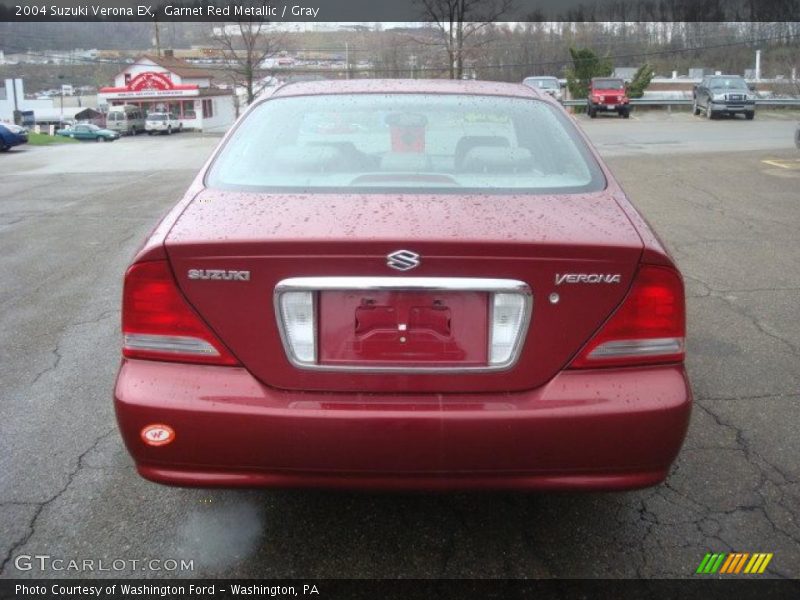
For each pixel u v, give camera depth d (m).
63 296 5.80
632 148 18.73
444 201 2.52
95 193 11.95
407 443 2.20
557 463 2.23
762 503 2.91
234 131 3.16
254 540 2.70
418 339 2.25
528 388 2.27
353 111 3.23
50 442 3.40
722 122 28.97
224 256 2.22
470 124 3.16
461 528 2.77
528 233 2.25
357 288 2.20
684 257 6.77
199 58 71.50
